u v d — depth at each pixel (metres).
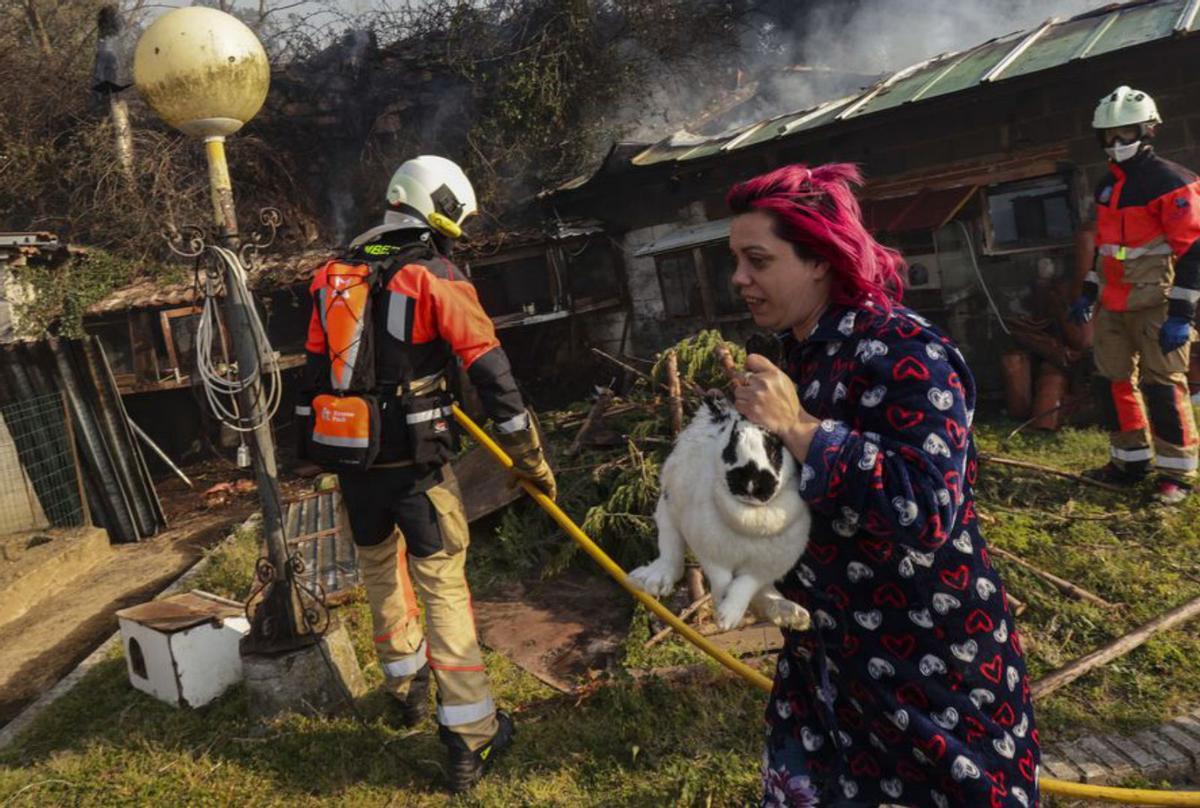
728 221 9.77
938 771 1.61
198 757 3.48
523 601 4.71
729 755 3.06
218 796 3.20
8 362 7.48
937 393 1.48
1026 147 7.43
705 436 1.74
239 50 3.35
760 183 1.60
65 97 13.28
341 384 2.85
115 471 7.59
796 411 1.53
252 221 12.84
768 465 1.52
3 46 13.33
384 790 3.16
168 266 11.66
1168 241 4.67
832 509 1.51
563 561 4.86
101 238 12.24
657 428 5.53
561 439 6.55
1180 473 4.87
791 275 1.60
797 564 1.68
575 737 3.35
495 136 13.11
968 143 7.75
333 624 3.76
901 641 1.61
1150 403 4.93
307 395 3.00
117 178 12.07
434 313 2.83
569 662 3.98
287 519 6.61
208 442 11.10
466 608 3.12
